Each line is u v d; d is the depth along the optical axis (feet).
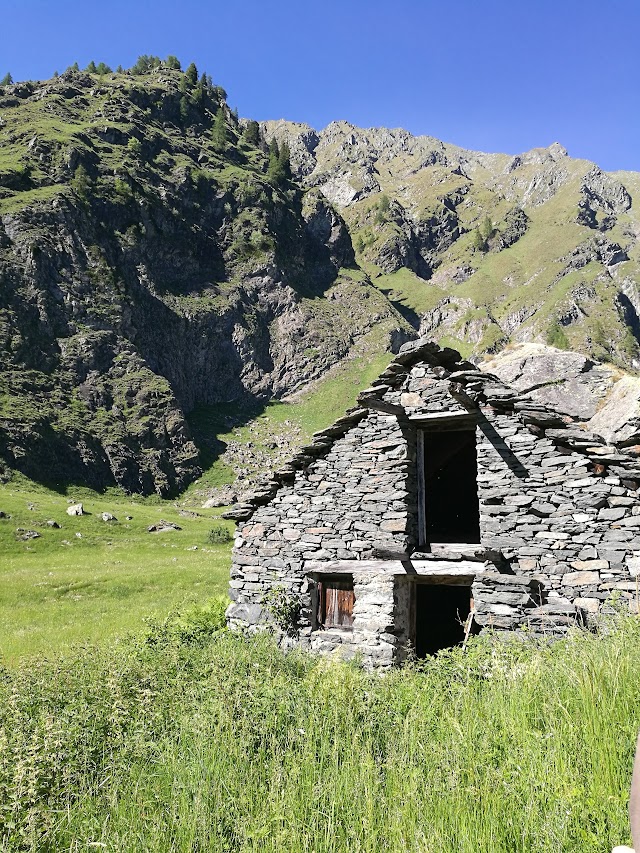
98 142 441.68
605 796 14.43
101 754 22.74
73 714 24.71
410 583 47.01
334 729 22.95
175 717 25.63
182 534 161.68
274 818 15.99
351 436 48.47
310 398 433.89
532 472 40.52
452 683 26.73
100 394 308.40
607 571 37.19
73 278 336.90
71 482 254.47
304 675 33.06
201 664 33.65
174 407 328.49
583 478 38.93
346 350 477.36
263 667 31.78
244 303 456.45
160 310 386.73
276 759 20.38
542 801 15.01
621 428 50.83
